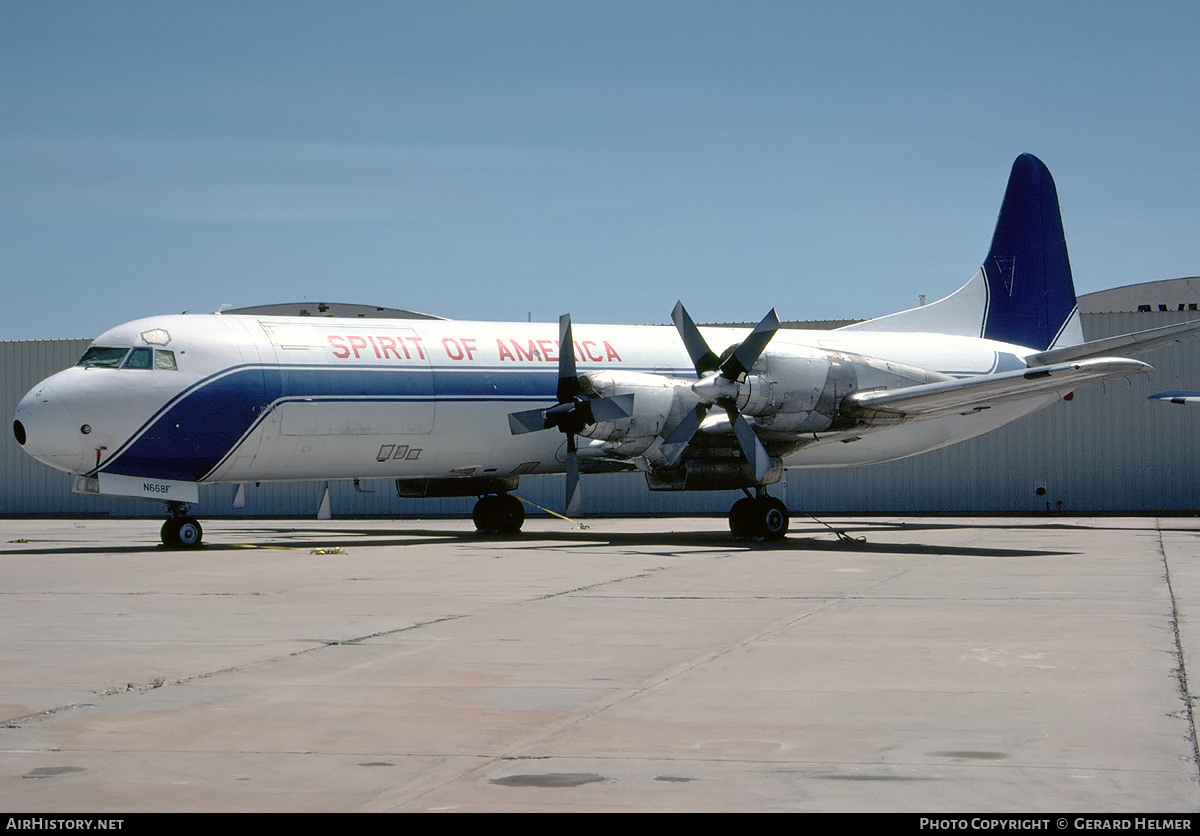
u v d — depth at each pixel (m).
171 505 27.67
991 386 26.45
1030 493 45.59
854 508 46.72
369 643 12.52
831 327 48.31
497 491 33.22
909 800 6.89
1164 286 60.72
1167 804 6.72
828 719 8.90
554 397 30.77
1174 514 43.84
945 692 9.80
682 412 27.41
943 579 18.61
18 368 50.88
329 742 8.31
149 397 26.16
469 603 15.94
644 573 20.09
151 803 6.91
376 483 49.94
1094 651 11.63
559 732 8.57
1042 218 37.84
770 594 16.73
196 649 12.19
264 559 23.73
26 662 11.47
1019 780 7.25
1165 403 44.84
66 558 24.23
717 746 8.16
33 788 7.21
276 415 27.19
